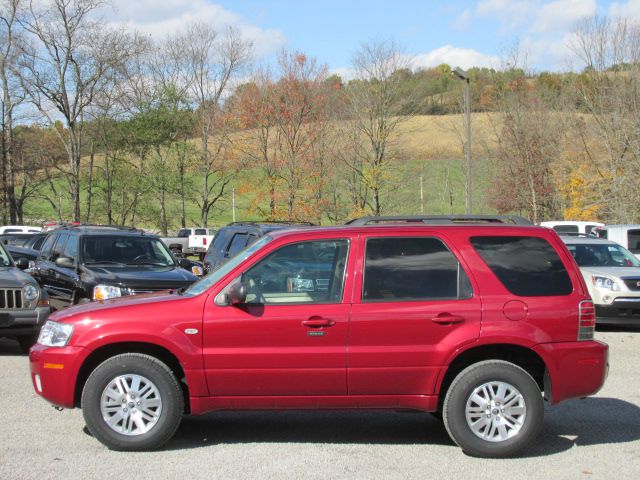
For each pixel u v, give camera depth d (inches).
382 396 231.0
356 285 233.5
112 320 230.5
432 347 229.1
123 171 1892.2
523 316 231.8
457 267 236.5
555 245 241.1
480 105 2293.3
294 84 1835.6
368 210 1815.9
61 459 222.8
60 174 1873.8
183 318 229.0
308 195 1814.7
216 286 233.8
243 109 1862.7
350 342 228.7
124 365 228.4
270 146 1888.5
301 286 235.0
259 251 238.5
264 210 1866.4
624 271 543.8
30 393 314.0
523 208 2144.4
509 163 2087.8
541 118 2017.7
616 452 237.8
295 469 215.3
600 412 293.0
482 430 229.6
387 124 1793.8
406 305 231.0
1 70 1727.4
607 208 1683.1
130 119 1866.4
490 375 228.2
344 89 1852.9
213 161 1983.3
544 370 238.5
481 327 229.8
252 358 227.1
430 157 2305.6
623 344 476.1
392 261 236.7
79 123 1782.7
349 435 257.1
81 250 481.1
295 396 230.2
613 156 1620.3
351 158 1815.9
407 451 236.7
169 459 223.8
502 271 236.7
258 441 246.8
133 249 495.8
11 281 391.9
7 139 1866.4
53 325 239.1
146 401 230.2
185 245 1695.4
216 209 2119.8
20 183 2171.5
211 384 228.2
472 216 257.0
